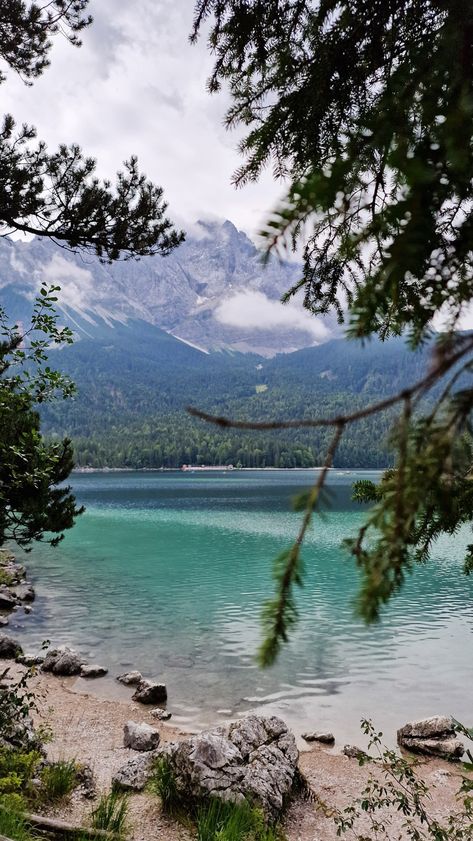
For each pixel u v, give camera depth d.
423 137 0.60
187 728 12.99
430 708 14.20
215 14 1.36
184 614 23.80
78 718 13.20
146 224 7.26
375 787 6.11
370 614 0.54
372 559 0.56
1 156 6.64
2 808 6.07
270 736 9.64
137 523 60.72
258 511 74.25
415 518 0.53
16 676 15.95
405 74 0.65
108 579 31.72
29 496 9.66
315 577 30.97
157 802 8.41
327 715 13.84
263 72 1.29
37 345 6.82
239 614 23.75
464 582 30.72
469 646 19.25
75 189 6.82
